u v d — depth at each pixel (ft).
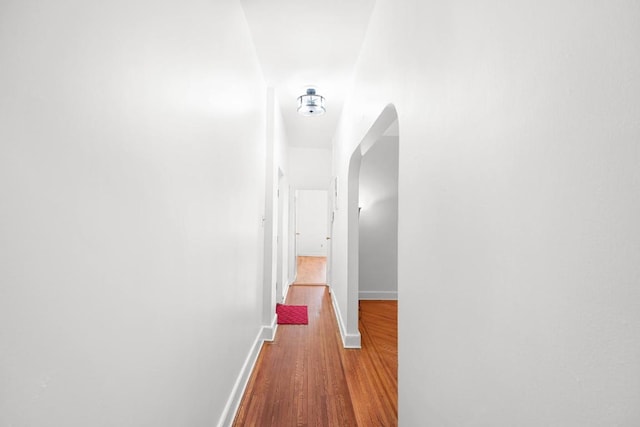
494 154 2.59
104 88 2.70
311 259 39.34
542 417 2.02
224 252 6.43
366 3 7.66
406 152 4.99
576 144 1.77
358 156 11.51
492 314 2.61
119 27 2.90
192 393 4.79
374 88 7.62
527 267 2.18
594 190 1.66
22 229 1.99
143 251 3.34
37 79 2.08
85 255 2.50
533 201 2.12
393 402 7.94
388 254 19.10
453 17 3.37
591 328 1.67
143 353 3.38
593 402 1.66
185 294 4.49
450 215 3.40
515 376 2.30
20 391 1.98
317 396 8.18
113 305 2.85
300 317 14.90
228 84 6.63
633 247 1.46
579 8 1.77
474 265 2.90
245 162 8.45
